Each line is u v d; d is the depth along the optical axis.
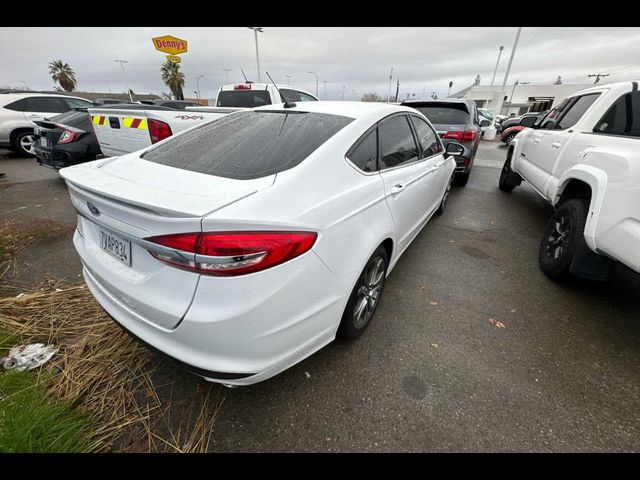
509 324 2.40
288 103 2.43
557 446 1.55
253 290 1.22
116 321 1.57
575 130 3.43
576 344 2.21
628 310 2.60
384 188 2.04
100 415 1.61
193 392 1.75
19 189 5.36
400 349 2.11
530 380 1.90
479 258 3.46
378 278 2.23
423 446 1.54
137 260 1.39
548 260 3.09
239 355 1.29
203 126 2.34
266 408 1.68
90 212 1.51
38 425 1.47
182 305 1.25
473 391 1.82
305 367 1.94
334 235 1.54
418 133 2.88
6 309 2.29
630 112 2.83
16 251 3.18
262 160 1.62
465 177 6.52
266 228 1.23
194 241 1.16
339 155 1.72
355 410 1.69
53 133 5.00
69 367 1.85
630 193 2.06
